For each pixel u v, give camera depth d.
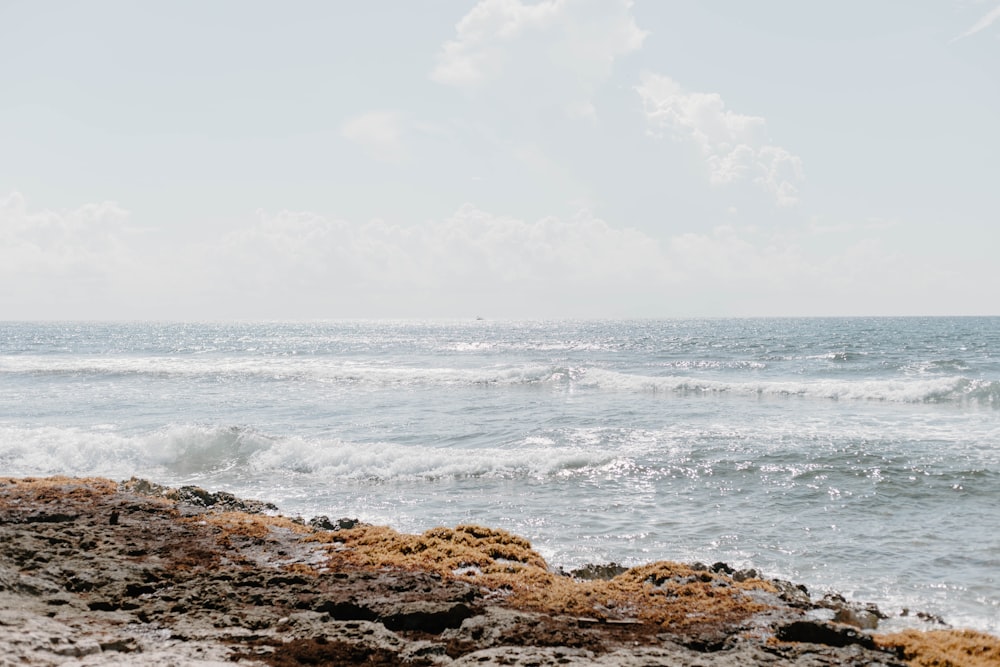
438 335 155.62
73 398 39.84
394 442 26.56
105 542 11.02
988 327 158.62
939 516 16.23
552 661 7.08
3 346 106.44
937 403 36.50
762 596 9.86
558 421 30.75
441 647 7.48
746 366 59.72
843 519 16.09
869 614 9.77
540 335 149.12
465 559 10.77
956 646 8.41
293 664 6.93
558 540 14.62
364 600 8.79
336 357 77.88
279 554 10.82
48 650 6.57
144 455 23.14
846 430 27.77
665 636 8.24
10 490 14.12
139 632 7.66
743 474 20.36
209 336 152.50
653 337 126.56
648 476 20.38
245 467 22.11
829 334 126.06
